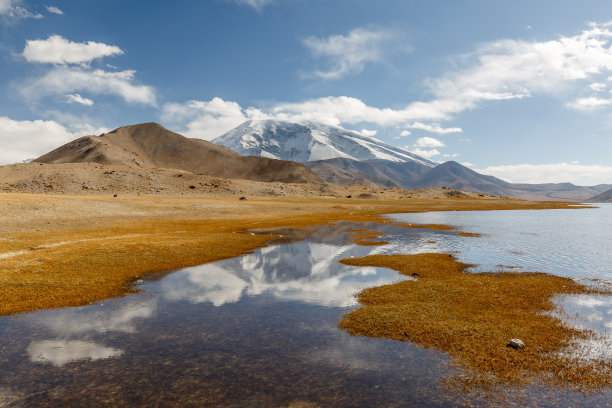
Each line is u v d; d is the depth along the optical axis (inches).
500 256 1568.7
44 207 2568.9
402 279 1151.0
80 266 1240.2
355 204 6166.3
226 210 3737.7
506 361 580.7
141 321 772.6
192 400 474.3
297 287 1055.6
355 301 916.0
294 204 5255.9
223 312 832.3
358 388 503.8
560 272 1263.5
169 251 1555.1
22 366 566.6
